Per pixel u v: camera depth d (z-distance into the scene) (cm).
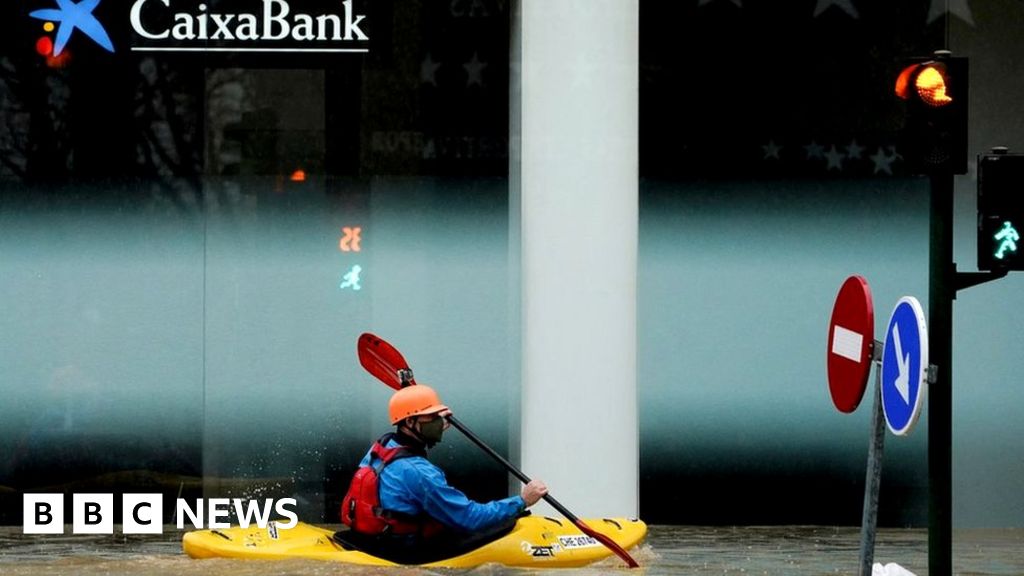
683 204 3319
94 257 3300
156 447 3303
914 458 3288
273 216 3300
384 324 3306
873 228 3325
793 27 3312
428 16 3281
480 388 3303
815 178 3319
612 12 3116
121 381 3303
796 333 3319
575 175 3120
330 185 3297
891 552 2873
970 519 3350
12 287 3297
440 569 2428
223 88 3291
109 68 3291
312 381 3306
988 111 3338
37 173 3297
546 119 3116
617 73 3120
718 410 3316
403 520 2452
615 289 3125
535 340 3127
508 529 2528
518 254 3275
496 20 3281
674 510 3306
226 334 3306
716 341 3319
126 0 3281
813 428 3312
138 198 3297
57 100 3291
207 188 3297
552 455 3116
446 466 3294
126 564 2577
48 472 3291
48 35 3288
